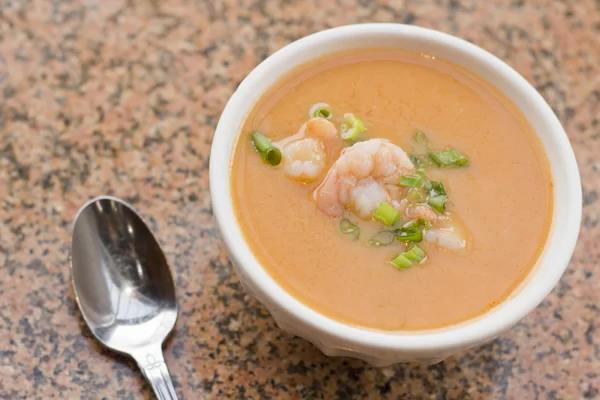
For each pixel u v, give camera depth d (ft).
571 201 1.43
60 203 1.61
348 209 1.43
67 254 1.58
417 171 1.46
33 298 1.55
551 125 1.47
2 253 1.58
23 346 1.52
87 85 1.71
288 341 1.54
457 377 1.53
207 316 1.55
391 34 1.52
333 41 1.51
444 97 1.51
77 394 1.49
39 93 1.70
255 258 1.39
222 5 1.79
